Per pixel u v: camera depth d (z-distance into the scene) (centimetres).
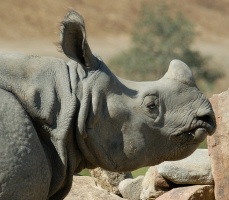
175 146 1550
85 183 2108
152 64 8450
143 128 1527
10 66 1490
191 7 14112
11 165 1424
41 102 1480
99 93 1501
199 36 13238
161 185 2138
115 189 2225
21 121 1452
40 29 12494
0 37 12150
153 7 9081
